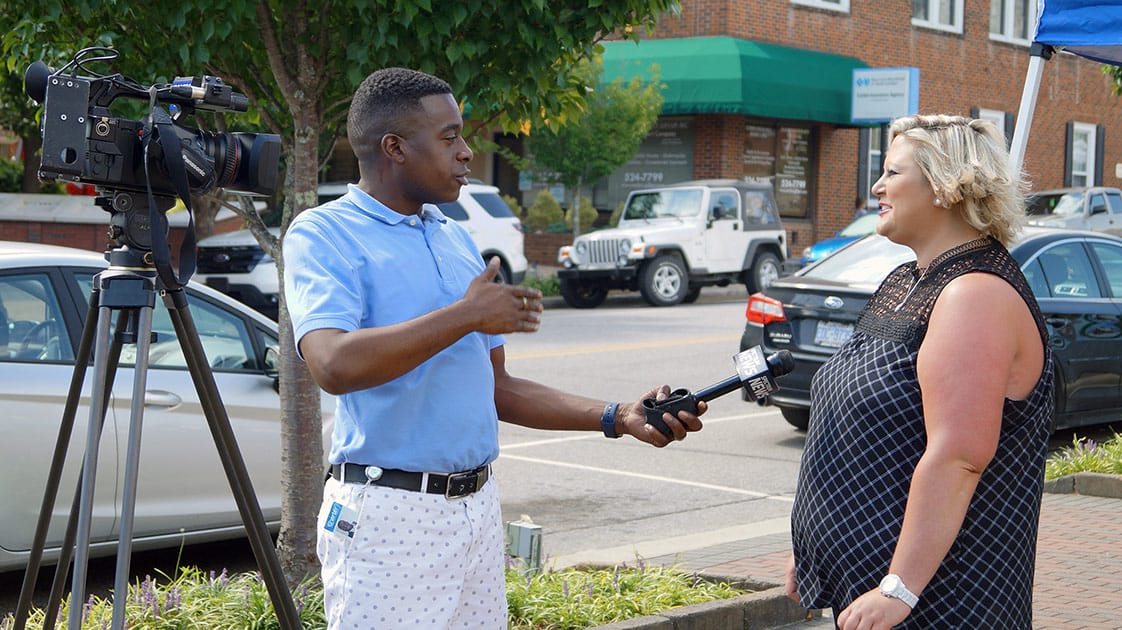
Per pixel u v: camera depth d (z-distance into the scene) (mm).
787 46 27781
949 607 2723
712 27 26734
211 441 6078
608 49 26828
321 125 5367
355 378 2613
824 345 9227
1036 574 5992
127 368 5898
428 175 2910
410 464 2852
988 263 2727
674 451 9703
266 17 4988
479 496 2992
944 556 2660
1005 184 2754
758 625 5246
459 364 2920
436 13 4855
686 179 27609
